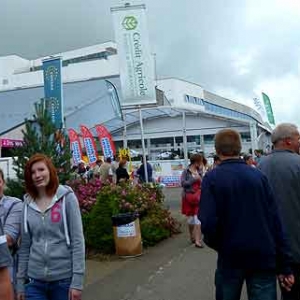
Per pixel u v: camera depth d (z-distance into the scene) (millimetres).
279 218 4000
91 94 35125
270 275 3926
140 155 36375
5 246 2496
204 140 39469
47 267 4105
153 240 11312
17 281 4227
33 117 10523
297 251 4438
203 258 9547
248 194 3912
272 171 4621
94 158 27109
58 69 15633
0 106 36969
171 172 34531
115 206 10727
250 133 37750
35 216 4180
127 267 9164
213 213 3887
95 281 8188
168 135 40000
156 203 12633
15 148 9969
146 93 16547
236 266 3902
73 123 34375
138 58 16469
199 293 7082
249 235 3855
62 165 10367
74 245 4137
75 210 4199
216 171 4031
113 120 35594
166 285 7652
